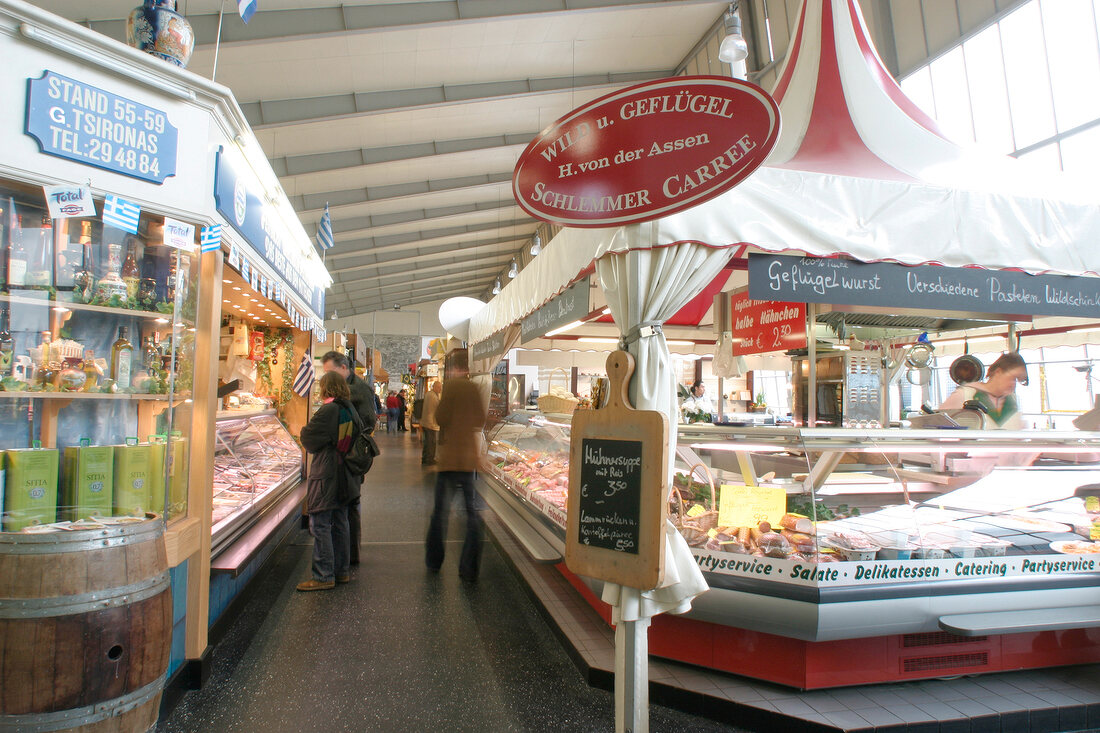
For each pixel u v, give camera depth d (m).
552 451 5.46
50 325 2.54
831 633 2.63
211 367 2.92
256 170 3.53
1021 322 4.98
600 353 7.32
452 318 8.92
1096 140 6.62
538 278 4.10
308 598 4.14
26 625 1.89
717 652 2.94
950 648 2.93
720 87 1.95
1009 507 3.10
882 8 8.98
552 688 2.91
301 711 2.64
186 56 2.82
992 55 7.67
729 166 1.94
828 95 2.80
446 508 4.95
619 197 2.16
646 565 2.16
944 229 2.71
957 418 4.45
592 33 9.13
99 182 2.42
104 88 2.43
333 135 10.30
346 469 4.42
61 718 1.93
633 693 2.30
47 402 2.53
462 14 7.40
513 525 4.55
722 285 5.11
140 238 2.76
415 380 22.53
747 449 3.06
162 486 2.68
